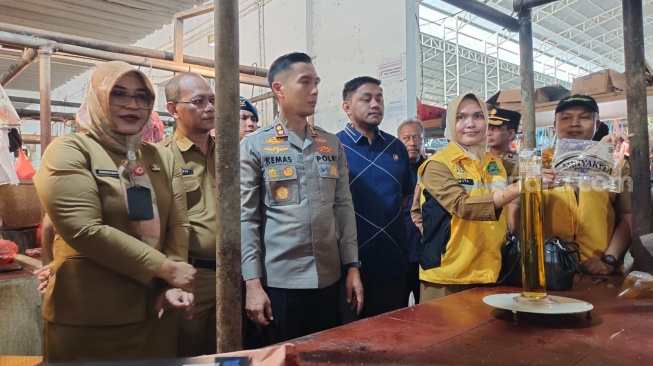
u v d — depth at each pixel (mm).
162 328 1335
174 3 3793
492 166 1538
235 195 802
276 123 1604
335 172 1633
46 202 1162
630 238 1477
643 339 790
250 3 4848
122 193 1263
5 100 2631
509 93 3191
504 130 2219
